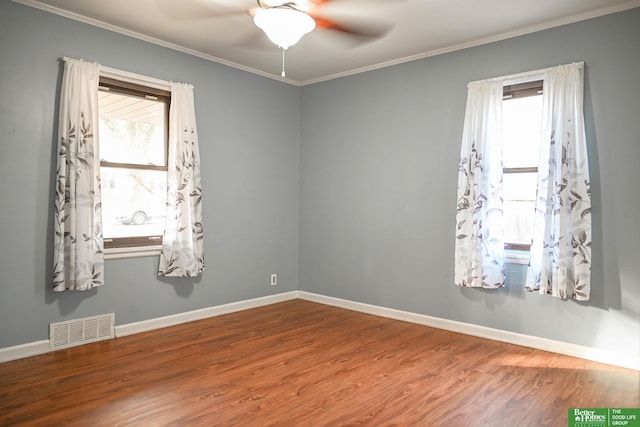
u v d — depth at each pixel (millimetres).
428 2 3191
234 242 4746
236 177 4746
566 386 2879
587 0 3154
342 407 2561
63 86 3400
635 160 3195
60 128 3377
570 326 3480
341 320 4469
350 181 4930
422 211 4348
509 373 3092
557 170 3418
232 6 3328
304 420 2402
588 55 3383
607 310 3311
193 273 4156
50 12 3381
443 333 4055
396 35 3830
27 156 3301
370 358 3377
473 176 3869
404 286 4484
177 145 4082
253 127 4902
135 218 3971
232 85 4676
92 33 3613
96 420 2377
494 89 3779
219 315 4605
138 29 3791
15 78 3229
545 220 3467
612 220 3287
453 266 4137
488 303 3916
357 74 4848
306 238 5383
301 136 5422
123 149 3902
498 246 3748
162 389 2777
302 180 5418
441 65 4195
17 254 3271
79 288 3436
